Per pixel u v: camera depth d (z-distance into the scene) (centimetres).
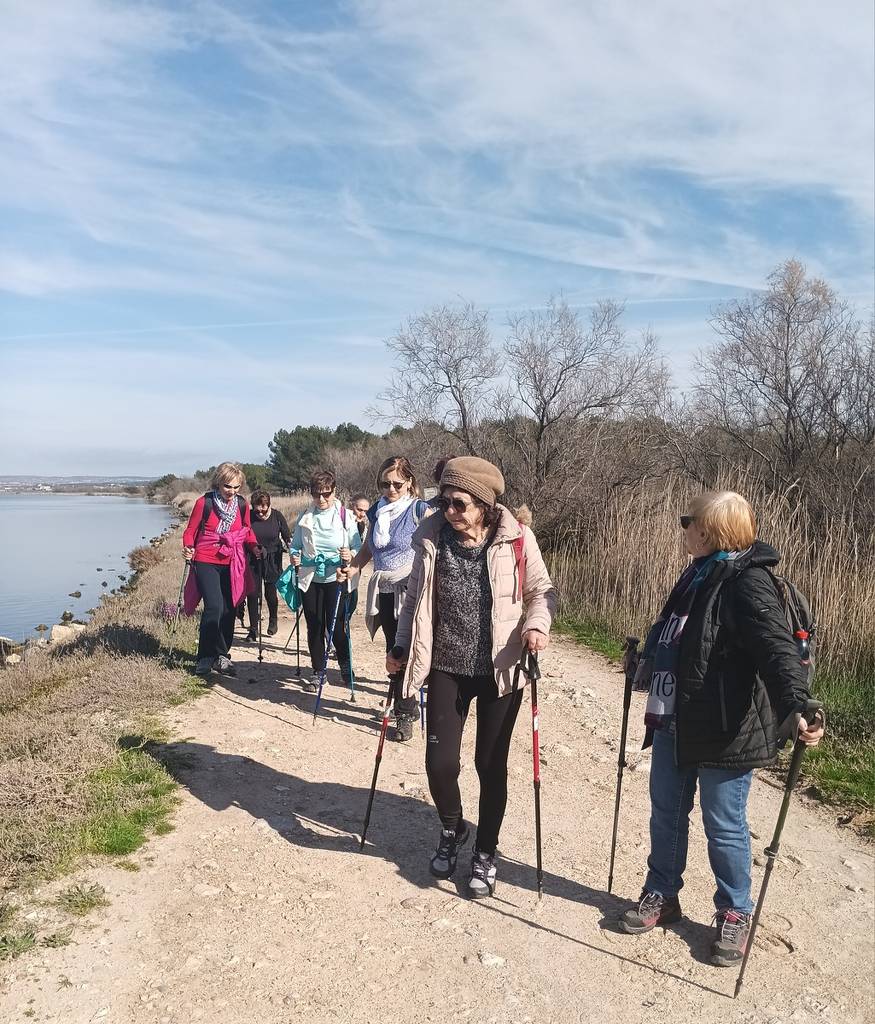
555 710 713
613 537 1224
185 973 323
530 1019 311
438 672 381
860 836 498
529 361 1744
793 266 1541
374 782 409
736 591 327
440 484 371
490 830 387
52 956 322
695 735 333
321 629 707
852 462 1339
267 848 424
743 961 328
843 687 733
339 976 327
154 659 759
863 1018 322
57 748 516
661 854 367
